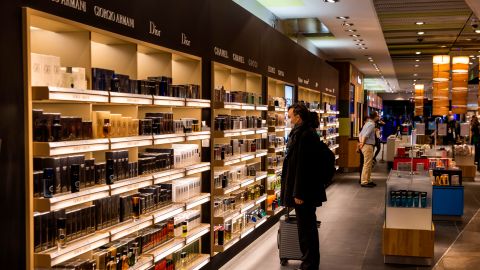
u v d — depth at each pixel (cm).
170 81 487
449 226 864
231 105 636
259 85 794
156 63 498
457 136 2089
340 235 780
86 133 351
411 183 627
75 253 326
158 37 461
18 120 291
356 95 2156
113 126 385
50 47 363
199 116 564
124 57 428
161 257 448
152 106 500
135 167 416
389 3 1130
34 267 304
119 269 385
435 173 927
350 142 1741
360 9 963
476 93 2605
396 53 1980
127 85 402
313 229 562
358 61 1877
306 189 548
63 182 322
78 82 340
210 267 582
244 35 713
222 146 627
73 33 361
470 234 801
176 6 500
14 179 289
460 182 909
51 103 364
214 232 601
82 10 347
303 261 570
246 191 737
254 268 609
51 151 300
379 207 1023
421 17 1285
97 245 350
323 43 1433
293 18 1078
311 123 575
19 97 292
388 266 618
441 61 1420
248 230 705
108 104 422
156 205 457
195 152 557
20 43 293
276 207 883
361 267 614
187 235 515
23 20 293
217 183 610
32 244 300
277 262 636
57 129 315
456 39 1653
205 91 580
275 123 880
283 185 579
